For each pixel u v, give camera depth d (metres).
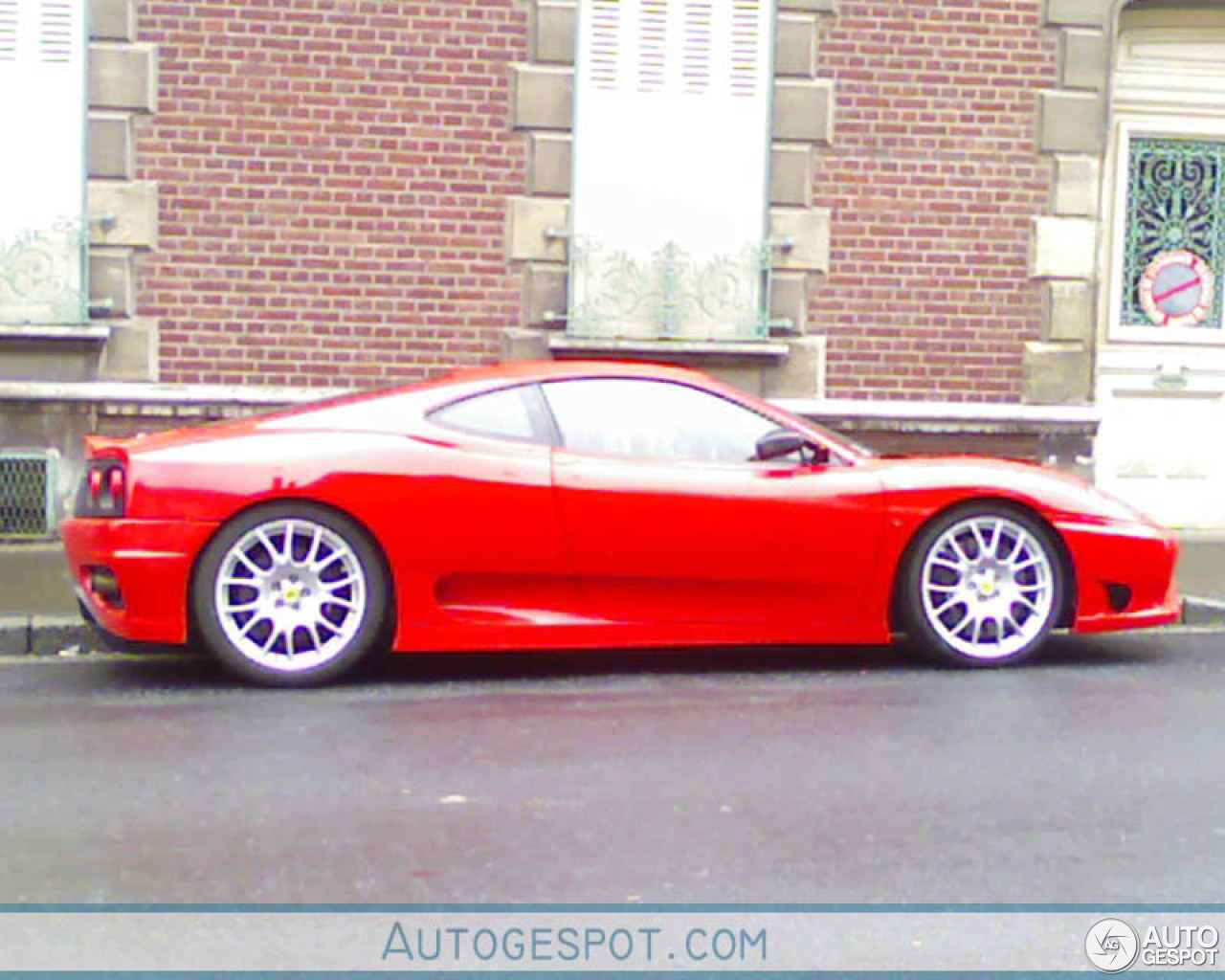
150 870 3.73
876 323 10.55
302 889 3.60
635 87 10.31
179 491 5.93
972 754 4.89
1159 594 6.64
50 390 9.84
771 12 10.38
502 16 10.19
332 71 10.07
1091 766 4.75
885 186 10.52
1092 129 10.65
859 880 3.66
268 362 10.12
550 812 4.22
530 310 10.30
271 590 6.03
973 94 10.55
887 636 6.47
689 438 6.38
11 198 9.88
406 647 6.09
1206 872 3.74
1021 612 6.58
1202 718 5.47
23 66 9.86
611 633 6.23
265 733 5.19
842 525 6.35
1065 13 10.59
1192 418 11.13
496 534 6.11
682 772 4.64
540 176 10.25
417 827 4.08
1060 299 10.68
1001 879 3.68
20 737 5.14
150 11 9.94
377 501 6.02
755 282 10.45
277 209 10.08
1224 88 11.03
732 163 10.40
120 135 9.93
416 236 10.19
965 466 6.55
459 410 6.25
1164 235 11.08
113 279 9.97
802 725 5.30
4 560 9.10
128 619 5.94
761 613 6.37
